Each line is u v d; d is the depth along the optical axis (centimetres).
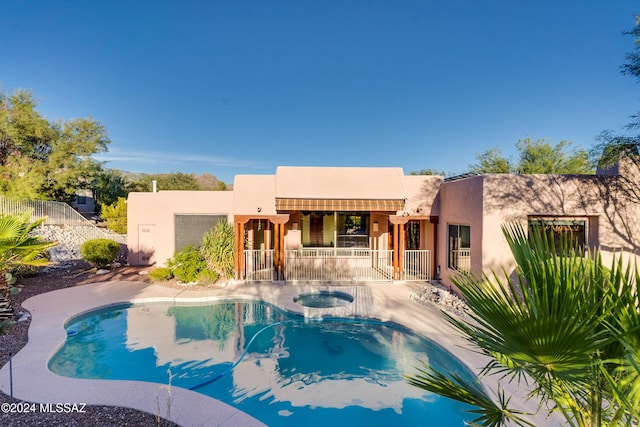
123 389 775
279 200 1886
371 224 2228
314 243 2209
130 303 1538
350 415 809
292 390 912
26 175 3431
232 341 1200
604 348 312
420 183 1992
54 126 3753
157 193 2305
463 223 1623
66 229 2991
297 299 1650
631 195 1404
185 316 1436
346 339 1234
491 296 308
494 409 403
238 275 1928
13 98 3525
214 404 721
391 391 912
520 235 406
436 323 1262
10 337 1064
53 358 985
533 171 4166
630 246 1394
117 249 2198
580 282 308
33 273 1875
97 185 4825
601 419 330
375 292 1698
